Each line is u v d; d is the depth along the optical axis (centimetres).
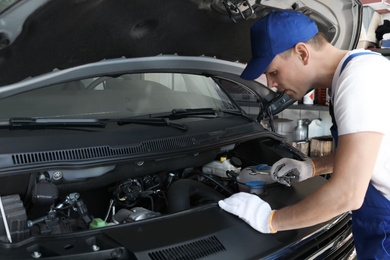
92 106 179
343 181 98
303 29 110
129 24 148
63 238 120
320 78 117
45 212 150
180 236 124
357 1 173
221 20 167
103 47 154
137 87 202
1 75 134
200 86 226
